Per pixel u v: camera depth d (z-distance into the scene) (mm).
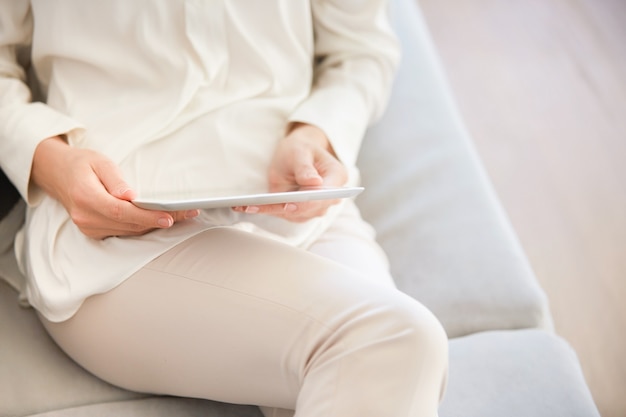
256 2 1030
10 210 1104
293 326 815
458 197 1314
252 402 892
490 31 2562
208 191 970
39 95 1130
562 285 1832
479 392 989
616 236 1970
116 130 974
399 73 1536
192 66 989
